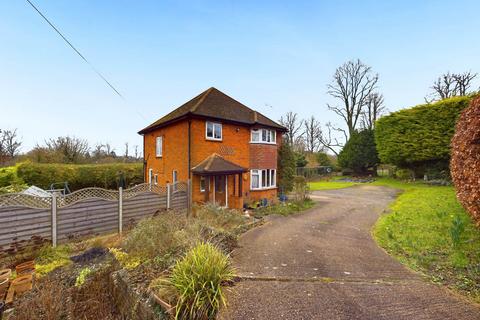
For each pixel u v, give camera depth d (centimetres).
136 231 679
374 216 1064
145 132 1814
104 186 1884
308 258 559
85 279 545
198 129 1274
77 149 2733
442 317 312
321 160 3653
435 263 493
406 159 2094
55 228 753
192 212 1043
